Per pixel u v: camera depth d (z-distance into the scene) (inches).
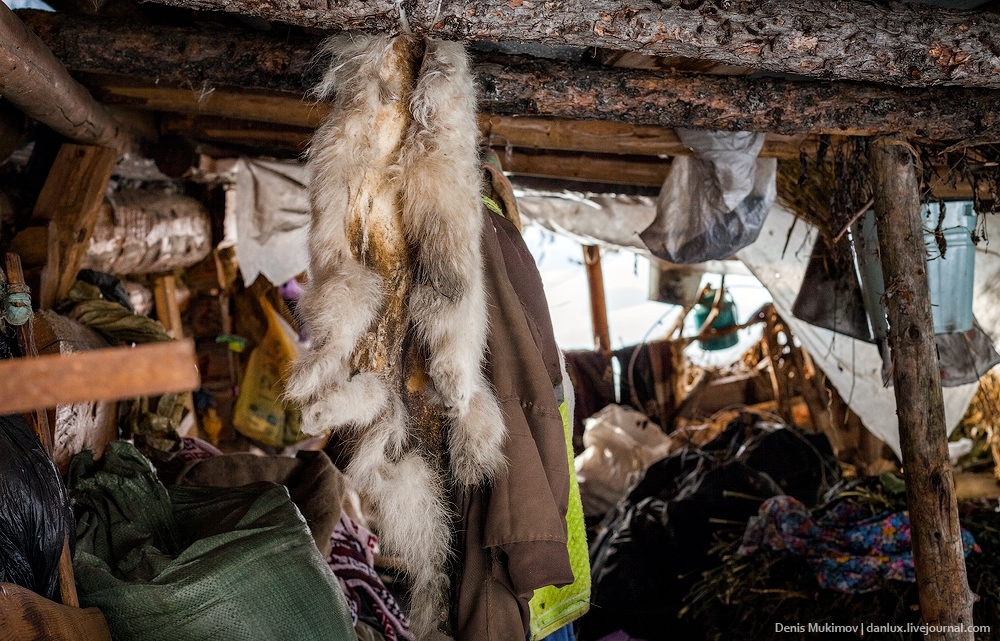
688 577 164.7
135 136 144.9
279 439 193.0
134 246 158.9
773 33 91.0
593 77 111.0
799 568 149.8
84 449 106.3
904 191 118.0
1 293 86.5
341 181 82.7
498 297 88.1
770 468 187.6
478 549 85.6
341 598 91.7
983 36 95.8
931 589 115.2
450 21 81.9
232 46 107.9
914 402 117.2
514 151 149.7
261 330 195.8
